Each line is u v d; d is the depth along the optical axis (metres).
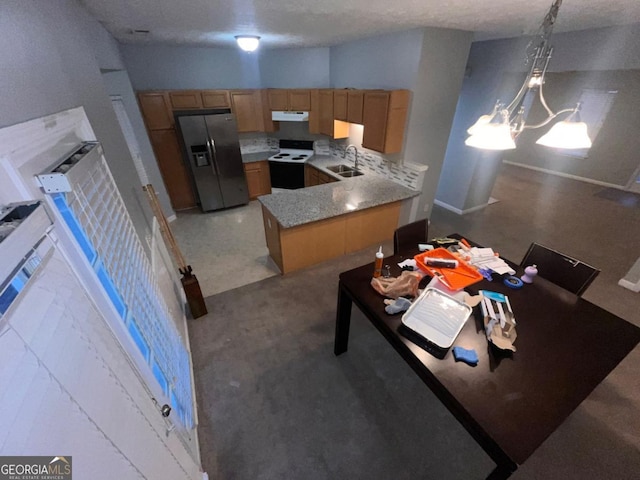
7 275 0.44
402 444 1.67
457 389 1.17
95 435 0.62
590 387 1.18
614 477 1.50
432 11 2.08
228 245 3.77
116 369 0.80
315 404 1.88
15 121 0.75
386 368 2.12
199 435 1.71
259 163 4.88
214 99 4.21
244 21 2.38
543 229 4.09
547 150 6.60
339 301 1.92
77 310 0.68
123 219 1.34
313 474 1.54
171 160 4.38
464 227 4.18
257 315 2.60
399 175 3.46
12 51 0.82
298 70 4.45
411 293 1.67
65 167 0.85
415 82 2.90
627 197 5.18
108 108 1.88
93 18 2.20
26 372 0.47
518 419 1.06
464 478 1.54
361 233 3.38
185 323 2.39
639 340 1.39
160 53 3.93
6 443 0.41
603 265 3.23
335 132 3.95
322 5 1.90
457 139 4.38
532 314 1.55
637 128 5.17
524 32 2.98
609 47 3.03
